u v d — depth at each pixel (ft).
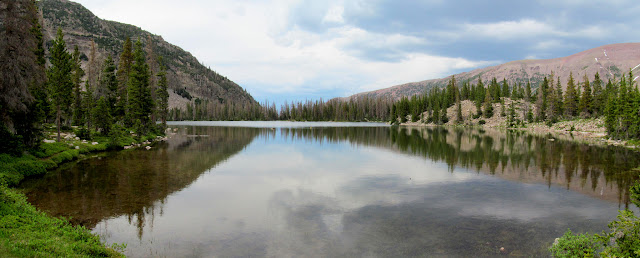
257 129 353.72
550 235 45.83
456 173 93.40
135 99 198.29
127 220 51.34
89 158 117.70
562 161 115.85
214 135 250.98
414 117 554.46
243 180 82.79
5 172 75.15
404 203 62.23
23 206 48.24
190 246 41.45
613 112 211.41
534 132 294.46
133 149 148.66
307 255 38.96
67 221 48.57
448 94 582.35
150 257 38.01
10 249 29.91
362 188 74.64
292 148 159.84
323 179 84.74
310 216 54.19
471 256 38.78
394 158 124.77
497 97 511.81
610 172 94.53
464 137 231.09
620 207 59.98
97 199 62.95
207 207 58.95
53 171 91.30
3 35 81.92
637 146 165.07
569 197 66.95
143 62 213.66
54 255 30.91
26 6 86.84
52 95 125.18
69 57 158.20
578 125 298.15
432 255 39.11
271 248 41.01
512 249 40.86
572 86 360.28
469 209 58.39
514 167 103.35
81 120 209.77
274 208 58.59
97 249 35.76
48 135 143.74
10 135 84.99
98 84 250.57
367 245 42.06
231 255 38.83
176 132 289.53
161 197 65.41
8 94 82.12
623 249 30.09
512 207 59.67
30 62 87.10
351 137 233.14
